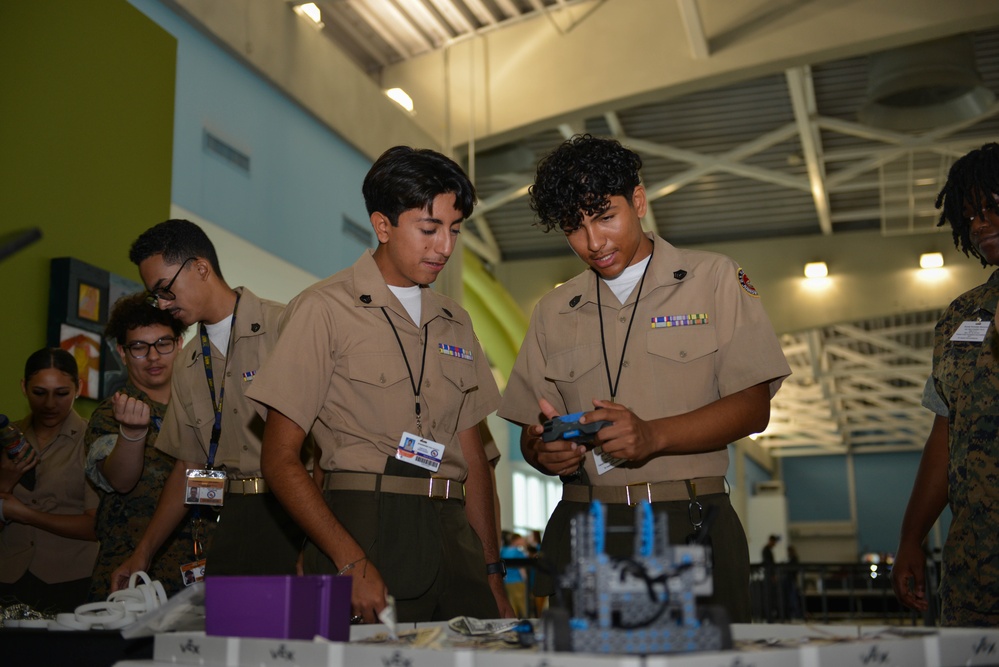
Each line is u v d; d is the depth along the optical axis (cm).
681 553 105
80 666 151
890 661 109
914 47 925
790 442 3147
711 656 93
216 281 259
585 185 185
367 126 916
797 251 1355
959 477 205
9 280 438
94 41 512
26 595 310
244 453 248
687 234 1407
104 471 273
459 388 214
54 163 475
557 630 104
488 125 976
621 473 191
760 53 894
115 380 488
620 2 951
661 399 196
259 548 242
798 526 3297
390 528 192
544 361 216
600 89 942
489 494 232
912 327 1750
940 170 1203
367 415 199
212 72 689
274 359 193
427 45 984
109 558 279
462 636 145
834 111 1113
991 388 202
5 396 430
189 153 653
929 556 878
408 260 199
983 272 1275
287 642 116
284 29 782
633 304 203
